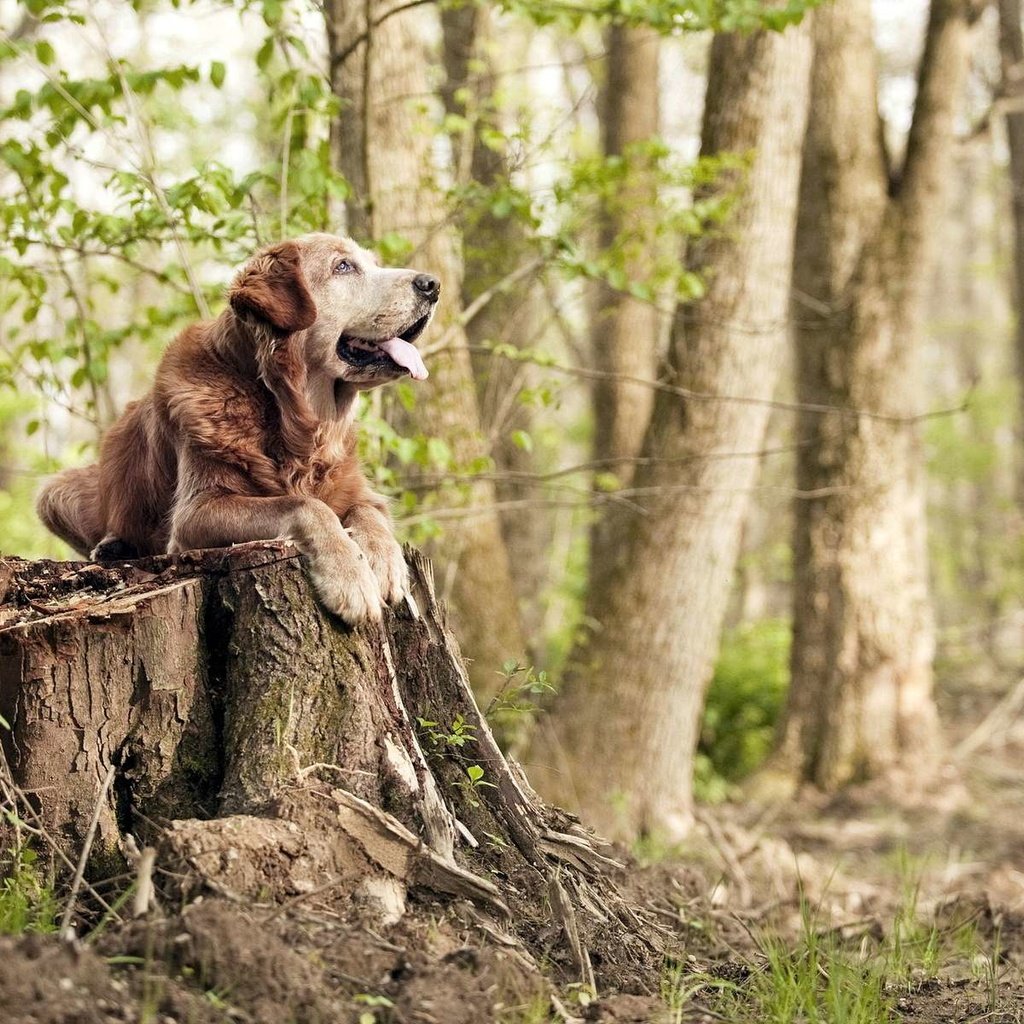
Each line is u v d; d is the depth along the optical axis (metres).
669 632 9.55
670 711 9.62
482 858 4.35
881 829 10.83
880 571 11.93
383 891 3.77
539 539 13.93
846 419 11.82
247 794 3.90
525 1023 3.37
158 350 7.91
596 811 9.36
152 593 4.09
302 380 5.06
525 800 4.51
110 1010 2.94
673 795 9.64
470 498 8.91
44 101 6.61
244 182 6.76
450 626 4.88
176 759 4.11
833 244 11.81
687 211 8.31
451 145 10.45
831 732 11.96
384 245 7.04
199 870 3.52
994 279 30.48
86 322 7.58
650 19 6.96
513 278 8.32
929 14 11.71
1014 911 6.37
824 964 4.70
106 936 3.33
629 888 5.08
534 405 8.74
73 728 3.95
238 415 4.96
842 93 11.73
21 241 6.92
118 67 6.64
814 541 12.05
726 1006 3.92
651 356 12.17
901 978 4.73
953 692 17.00
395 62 8.41
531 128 7.82
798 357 12.16
